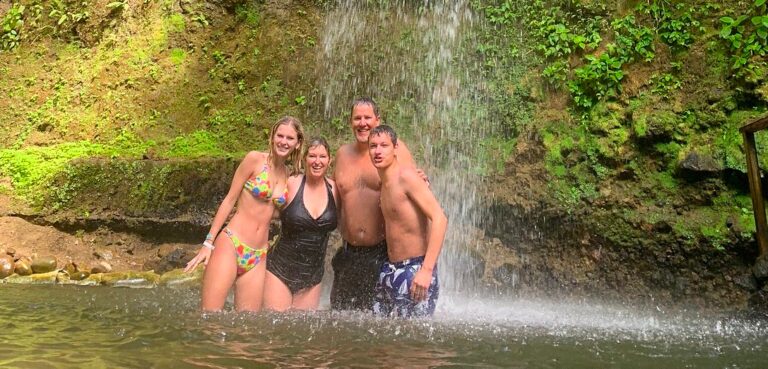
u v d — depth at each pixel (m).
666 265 6.64
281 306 4.99
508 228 7.52
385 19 9.66
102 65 10.11
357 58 9.48
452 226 7.70
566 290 6.98
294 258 5.01
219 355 3.20
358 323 4.28
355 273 5.05
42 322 4.12
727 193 6.61
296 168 5.05
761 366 3.40
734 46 7.15
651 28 7.76
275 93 9.52
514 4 8.84
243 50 9.88
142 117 9.52
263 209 4.90
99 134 9.52
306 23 9.96
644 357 3.56
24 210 8.34
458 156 8.23
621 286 6.79
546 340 3.97
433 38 9.23
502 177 7.79
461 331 4.14
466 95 8.65
